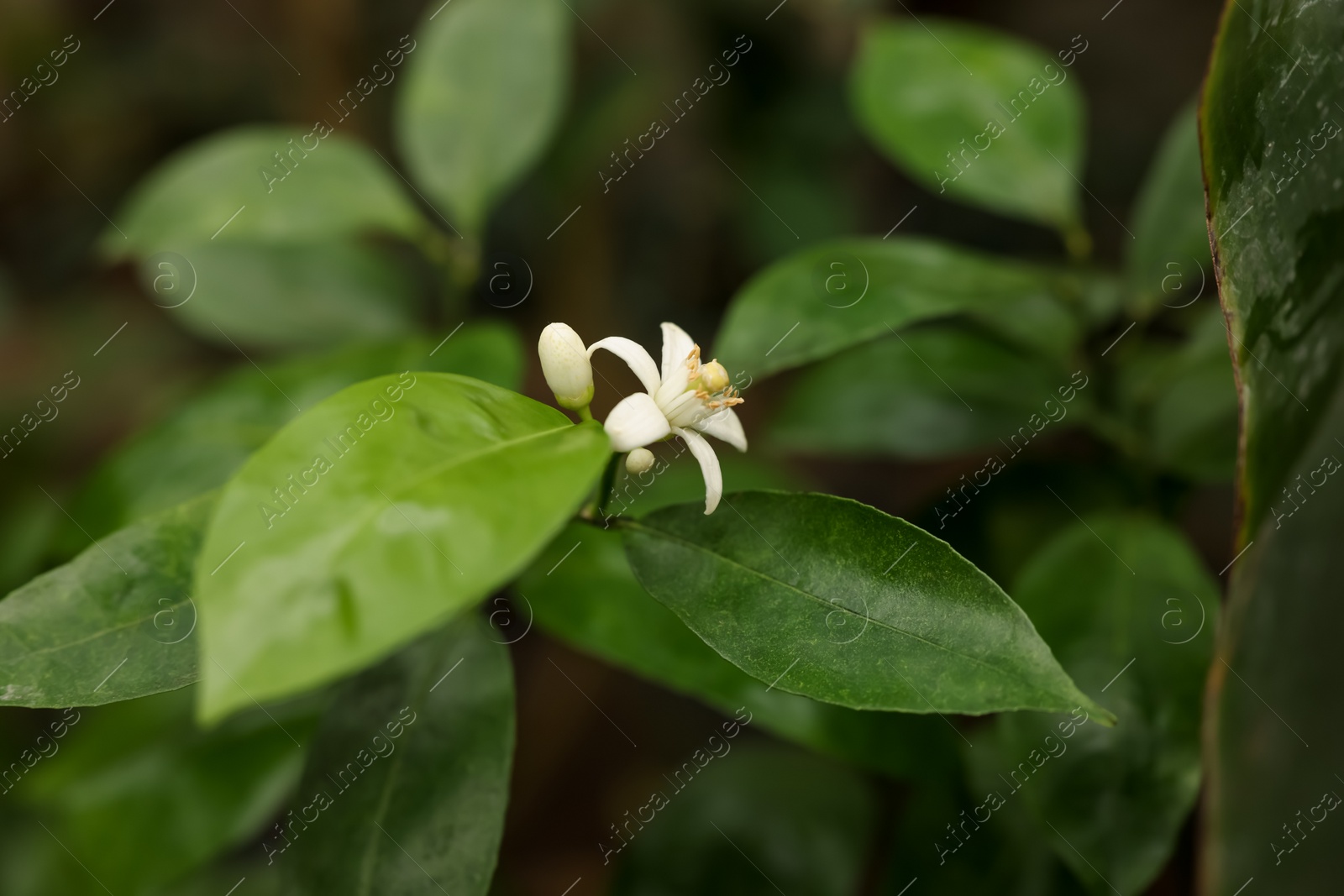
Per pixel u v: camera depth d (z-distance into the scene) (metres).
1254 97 0.38
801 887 0.50
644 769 0.81
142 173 1.11
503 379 0.47
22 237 1.10
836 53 0.86
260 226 0.51
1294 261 0.39
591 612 0.46
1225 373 0.50
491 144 0.52
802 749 0.52
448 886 0.41
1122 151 0.94
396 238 0.86
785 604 0.40
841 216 0.88
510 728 0.43
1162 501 0.50
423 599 0.36
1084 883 0.43
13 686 0.39
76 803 0.49
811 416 0.51
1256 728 0.40
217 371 1.02
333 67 0.88
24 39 1.08
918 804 0.47
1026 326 0.51
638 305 0.94
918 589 0.39
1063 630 0.45
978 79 0.51
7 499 0.86
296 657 0.35
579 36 0.85
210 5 1.09
